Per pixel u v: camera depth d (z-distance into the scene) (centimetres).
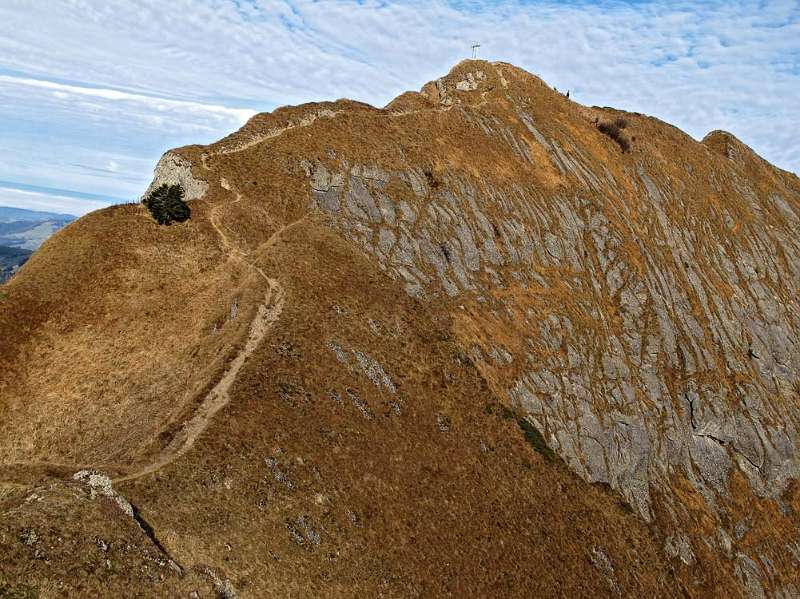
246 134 6588
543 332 6319
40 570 2541
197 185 5966
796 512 6906
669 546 5650
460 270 6350
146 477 3353
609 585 4775
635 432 6194
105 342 4559
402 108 7900
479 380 5578
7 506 2908
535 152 7962
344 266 5684
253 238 5609
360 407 4584
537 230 7100
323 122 6944
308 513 3684
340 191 6328
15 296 4638
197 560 3059
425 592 3800
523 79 9200
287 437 4000
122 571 2720
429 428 4884
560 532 4903
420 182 6756
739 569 5962
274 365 4431
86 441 3962
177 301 4934
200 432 3762
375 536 3878
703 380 7075
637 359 6762
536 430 5619
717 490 6512
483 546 4338
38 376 4306
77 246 5112
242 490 3544
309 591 3300
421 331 5600
